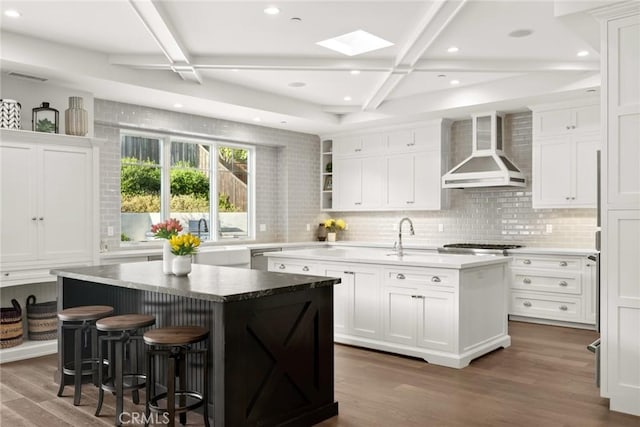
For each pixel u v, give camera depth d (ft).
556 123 19.76
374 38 15.33
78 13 12.90
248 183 25.99
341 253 17.87
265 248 23.85
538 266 19.75
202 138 23.53
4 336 14.75
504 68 16.81
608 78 10.61
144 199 21.43
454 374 13.16
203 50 15.85
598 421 10.14
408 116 22.65
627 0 10.15
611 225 10.64
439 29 13.50
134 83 16.88
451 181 22.06
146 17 12.63
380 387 12.21
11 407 11.09
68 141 15.81
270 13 12.94
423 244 24.68
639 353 10.36
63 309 13.00
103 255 17.49
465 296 13.98
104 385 10.77
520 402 11.19
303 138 27.30
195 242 11.55
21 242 14.75
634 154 10.34
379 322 15.37
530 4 12.33
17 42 14.26
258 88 20.51
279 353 9.84
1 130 14.35
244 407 9.16
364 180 25.88
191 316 11.09
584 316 18.63
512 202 22.29
